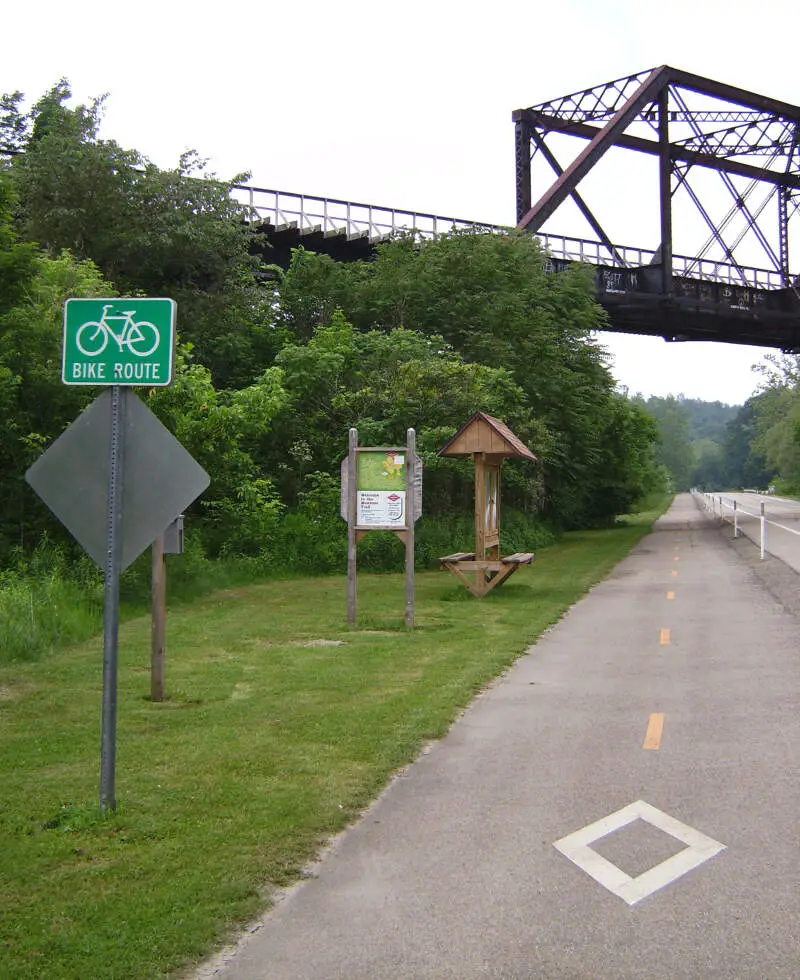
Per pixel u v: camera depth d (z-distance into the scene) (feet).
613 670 36.73
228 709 30.58
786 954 14.26
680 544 115.03
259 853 18.44
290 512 88.84
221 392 76.02
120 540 20.48
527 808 21.03
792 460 403.54
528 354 113.91
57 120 97.50
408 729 27.58
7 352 58.54
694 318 161.58
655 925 15.33
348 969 14.20
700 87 155.63
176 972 14.16
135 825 19.88
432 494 95.04
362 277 116.06
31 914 15.92
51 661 39.19
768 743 25.72
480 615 53.36
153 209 96.02
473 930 15.33
